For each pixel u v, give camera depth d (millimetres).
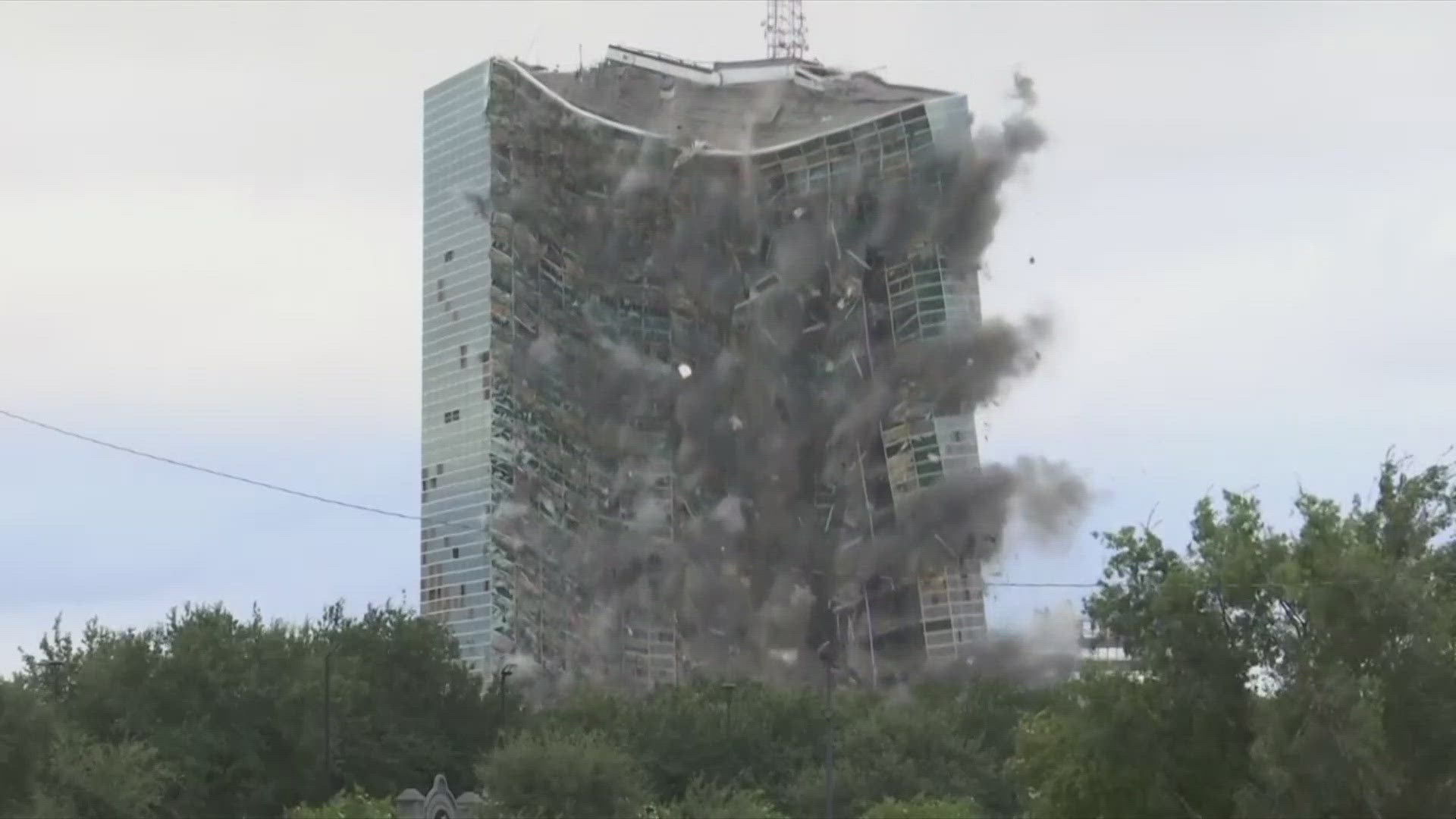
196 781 90438
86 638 99688
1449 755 44156
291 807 94562
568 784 83750
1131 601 47938
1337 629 44531
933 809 84688
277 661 100438
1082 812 48094
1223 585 46125
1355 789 42500
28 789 64125
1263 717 44500
